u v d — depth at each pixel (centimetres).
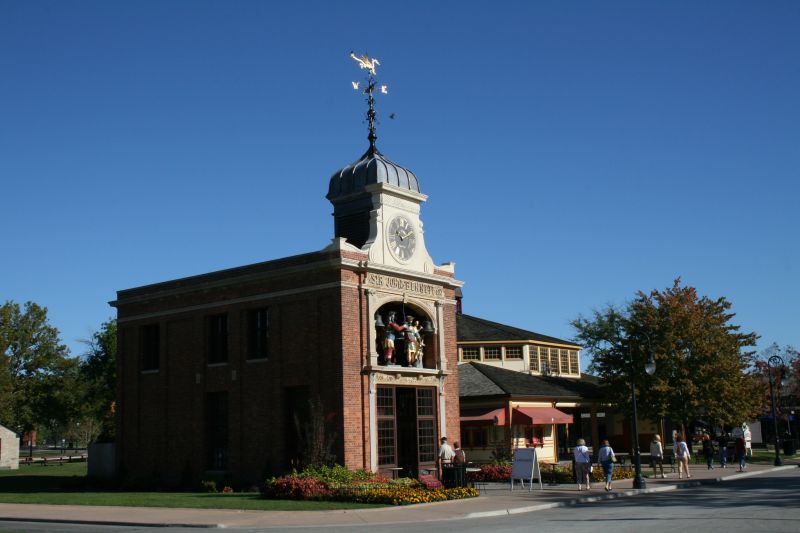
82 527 2208
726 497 2702
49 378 8000
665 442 5766
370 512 2389
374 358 3369
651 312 4753
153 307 4038
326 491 2788
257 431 3509
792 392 7250
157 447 3903
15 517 2467
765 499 2561
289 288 3481
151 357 4078
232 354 3647
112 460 4134
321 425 3200
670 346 4616
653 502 2598
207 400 3747
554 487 3241
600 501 2755
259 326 3625
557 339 5756
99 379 7994
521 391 4403
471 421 4419
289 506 2561
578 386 5091
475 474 3612
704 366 4594
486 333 5338
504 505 2528
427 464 3606
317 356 3344
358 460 3253
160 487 3741
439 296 3809
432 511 2391
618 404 4781
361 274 3403
